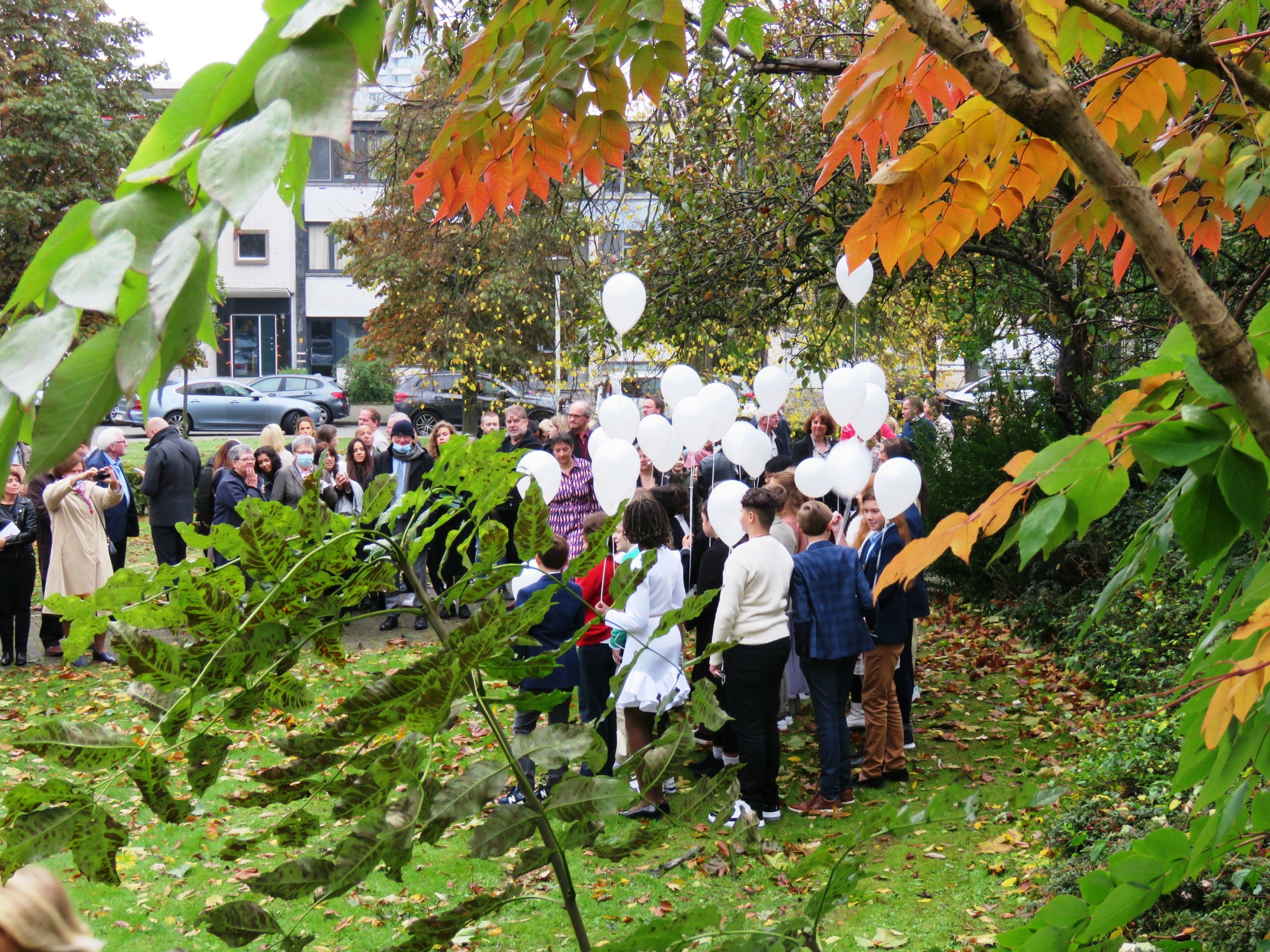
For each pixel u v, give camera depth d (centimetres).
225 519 886
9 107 2258
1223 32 224
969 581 1007
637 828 135
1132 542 168
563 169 257
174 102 78
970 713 743
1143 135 234
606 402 696
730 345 922
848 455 643
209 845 546
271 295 3806
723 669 583
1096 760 524
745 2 227
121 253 68
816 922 133
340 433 2962
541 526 129
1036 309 954
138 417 2828
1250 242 571
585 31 201
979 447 982
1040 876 462
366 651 873
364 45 82
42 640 916
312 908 120
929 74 205
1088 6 179
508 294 1972
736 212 834
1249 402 116
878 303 916
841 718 580
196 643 113
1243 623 151
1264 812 160
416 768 120
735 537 625
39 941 166
